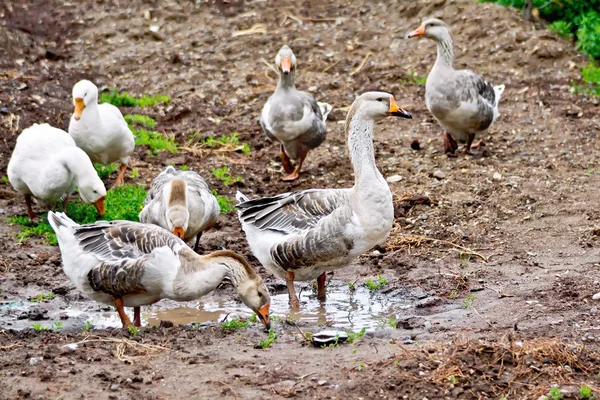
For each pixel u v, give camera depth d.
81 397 8.23
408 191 15.95
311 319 11.23
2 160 17.34
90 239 10.67
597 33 23.09
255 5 26.45
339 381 8.57
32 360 9.02
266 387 8.46
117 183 16.41
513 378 8.63
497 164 17.31
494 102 17.77
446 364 8.79
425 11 25.20
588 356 9.05
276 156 18.31
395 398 8.27
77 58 24.02
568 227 14.24
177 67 23.36
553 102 20.78
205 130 19.56
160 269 10.27
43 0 26.78
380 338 9.98
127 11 26.17
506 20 24.22
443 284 12.27
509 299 11.45
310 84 22.00
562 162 17.38
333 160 17.92
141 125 19.59
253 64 23.52
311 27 25.27
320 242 11.36
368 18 25.61
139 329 10.30
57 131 14.85
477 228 14.41
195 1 26.55
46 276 12.81
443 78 16.98
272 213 11.85
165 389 8.44
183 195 12.18
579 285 11.70
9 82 21.31
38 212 15.45
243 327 10.59
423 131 19.50
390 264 13.28
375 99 11.36
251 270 10.50
